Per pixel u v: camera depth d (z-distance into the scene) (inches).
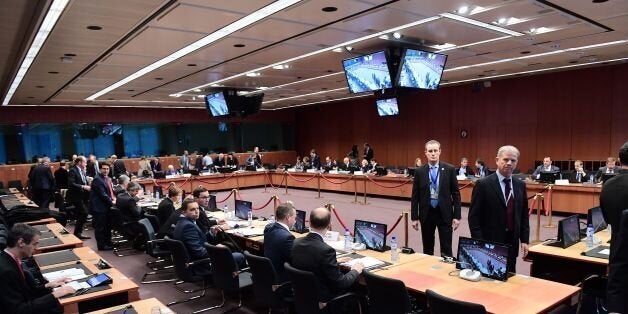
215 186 627.2
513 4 226.5
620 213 112.4
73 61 328.5
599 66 464.8
